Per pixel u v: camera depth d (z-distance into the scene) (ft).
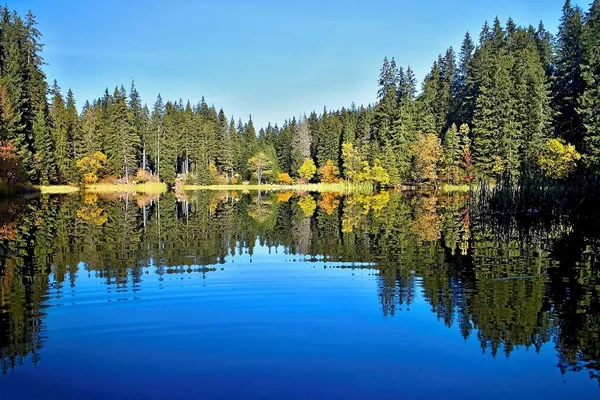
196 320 24.25
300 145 256.73
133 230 61.31
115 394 16.69
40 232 57.88
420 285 31.58
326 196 157.69
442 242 50.03
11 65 142.00
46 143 154.61
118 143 201.87
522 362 19.40
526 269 36.40
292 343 21.29
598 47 117.80
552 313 25.45
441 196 137.59
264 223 71.15
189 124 249.55
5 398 16.42
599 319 24.38
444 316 24.99
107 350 20.47
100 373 18.29
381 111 205.98
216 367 18.79
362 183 197.57
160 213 88.79
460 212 84.74
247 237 55.62
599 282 32.04
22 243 49.39
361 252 44.52
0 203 101.04
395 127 192.75
